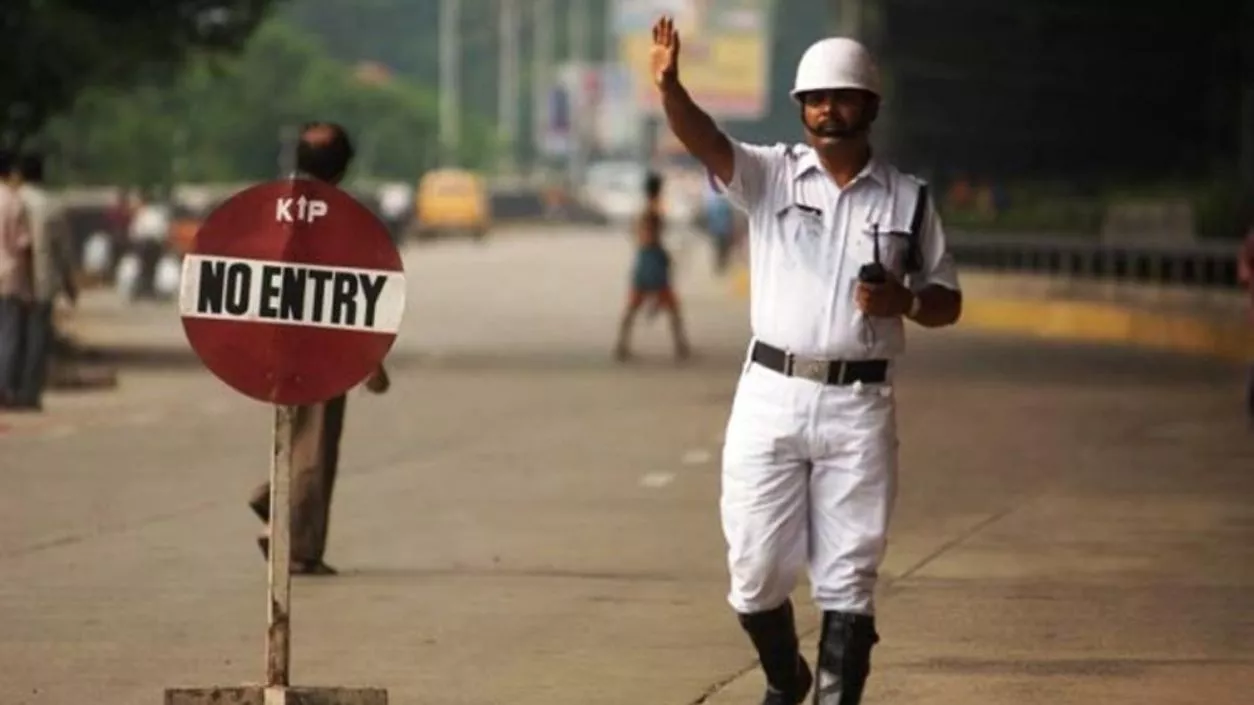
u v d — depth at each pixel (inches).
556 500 1013.8
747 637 703.7
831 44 540.4
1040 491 1044.5
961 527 934.4
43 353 1389.0
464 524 941.2
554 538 902.4
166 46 1833.2
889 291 524.1
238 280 566.6
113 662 666.8
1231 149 2807.6
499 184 6510.8
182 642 695.1
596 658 674.8
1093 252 2378.2
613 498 1019.3
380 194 4938.5
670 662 669.3
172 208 3415.4
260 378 568.1
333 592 783.7
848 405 538.3
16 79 1717.5
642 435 1273.4
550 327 2278.5
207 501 1005.8
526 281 3240.7
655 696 625.6
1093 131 2896.2
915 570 831.1
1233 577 816.3
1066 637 708.0
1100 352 1973.4
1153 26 2842.0
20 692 626.5
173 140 3627.0
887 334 540.4
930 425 1337.4
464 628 719.7
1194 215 2258.9
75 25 1722.4
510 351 1943.9
